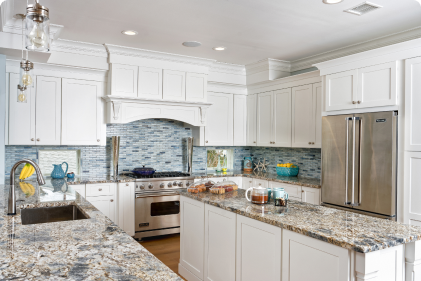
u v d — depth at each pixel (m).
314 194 4.13
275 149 5.62
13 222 2.00
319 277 1.86
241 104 5.74
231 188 3.34
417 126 3.10
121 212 4.42
